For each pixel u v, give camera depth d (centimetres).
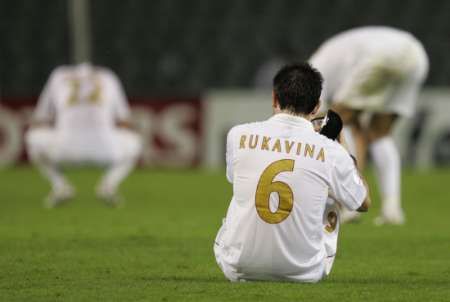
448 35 7269
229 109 6353
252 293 1978
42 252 2728
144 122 6362
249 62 7369
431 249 2880
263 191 2022
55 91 4253
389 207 3625
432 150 6241
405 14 7406
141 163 6384
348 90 3550
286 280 2072
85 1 6919
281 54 6050
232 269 2072
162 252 2755
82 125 4203
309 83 2070
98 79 4247
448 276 2347
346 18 7419
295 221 2020
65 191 4278
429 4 7438
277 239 2023
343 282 2202
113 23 7500
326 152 2047
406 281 2252
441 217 3900
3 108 6406
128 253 2728
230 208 2078
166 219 3725
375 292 2047
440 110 6212
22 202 4519
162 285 2131
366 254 2770
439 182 5562
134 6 7569
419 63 3594
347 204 2070
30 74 7306
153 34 7481
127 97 6359
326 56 3631
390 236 3189
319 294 1978
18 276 2283
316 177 2031
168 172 6272
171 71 7375
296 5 7519
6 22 7438
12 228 3378
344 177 2053
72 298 1972
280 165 2027
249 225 2031
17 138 6419
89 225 3488
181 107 6359
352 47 3581
